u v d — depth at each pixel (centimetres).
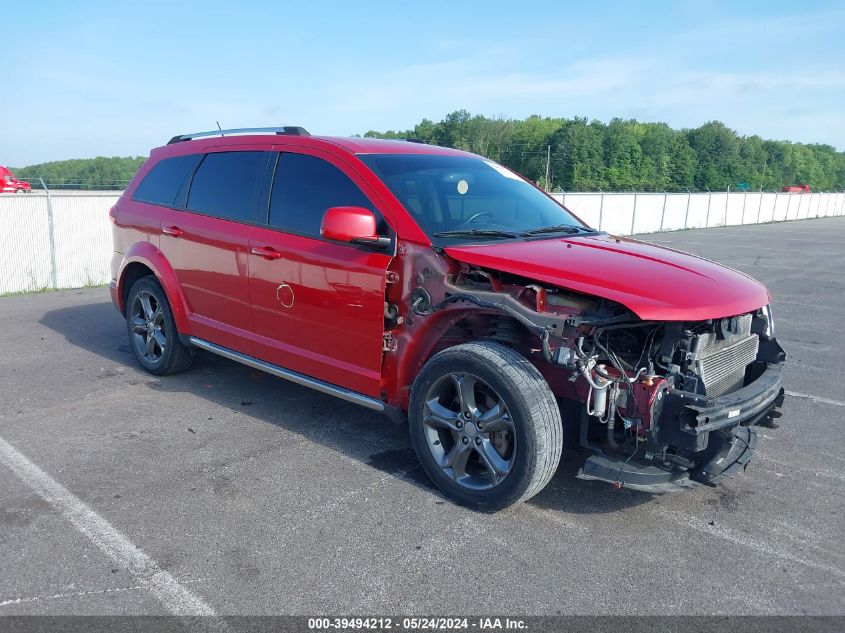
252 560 315
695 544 341
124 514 354
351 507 367
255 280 466
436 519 357
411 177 425
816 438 491
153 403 525
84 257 1186
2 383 568
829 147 15638
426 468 386
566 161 9894
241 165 497
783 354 408
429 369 373
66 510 356
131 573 302
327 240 421
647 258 391
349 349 415
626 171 10019
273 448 444
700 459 350
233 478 399
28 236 1103
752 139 12238
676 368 333
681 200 3331
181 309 541
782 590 303
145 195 584
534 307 353
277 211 458
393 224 395
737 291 369
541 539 340
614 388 337
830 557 332
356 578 303
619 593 297
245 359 489
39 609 276
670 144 10662
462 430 367
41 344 705
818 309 1030
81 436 457
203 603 283
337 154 435
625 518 365
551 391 347
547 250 385
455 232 395
